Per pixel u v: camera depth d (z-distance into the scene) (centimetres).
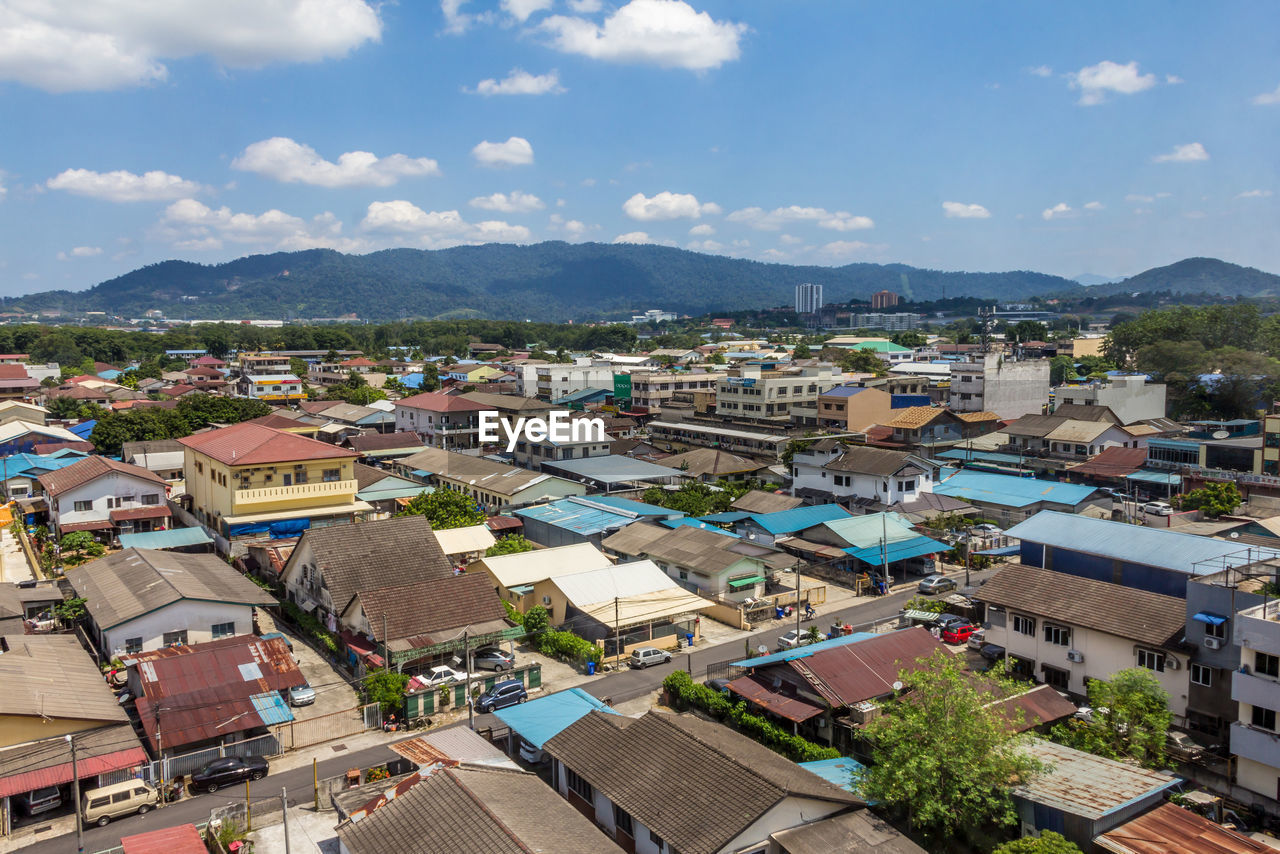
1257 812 2983
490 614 4538
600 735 3036
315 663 4512
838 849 2436
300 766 3472
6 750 3145
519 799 2588
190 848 2638
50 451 8912
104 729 3362
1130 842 2509
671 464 8962
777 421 11562
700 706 3894
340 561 4831
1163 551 4250
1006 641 4234
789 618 5241
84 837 2948
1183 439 8250
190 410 11012
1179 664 3497
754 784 2522
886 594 5694
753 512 7000
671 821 2488
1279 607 3117
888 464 7181
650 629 4706
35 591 4925
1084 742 3209
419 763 3080
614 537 6194
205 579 4841
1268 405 10750
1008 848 2467
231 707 3562
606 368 15375
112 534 6556
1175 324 14462
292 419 11081
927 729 2772
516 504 7319
